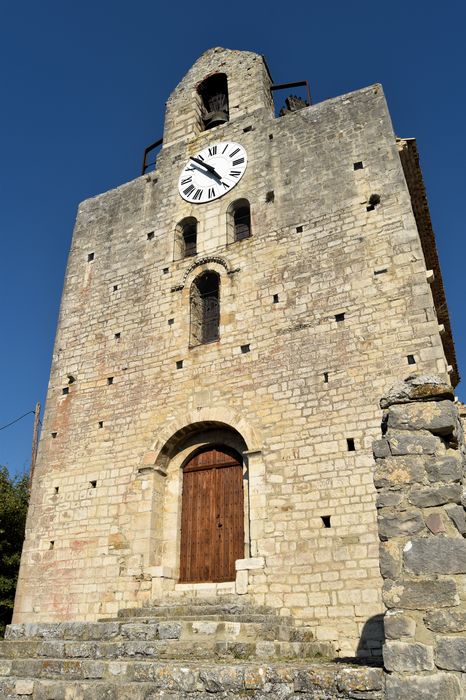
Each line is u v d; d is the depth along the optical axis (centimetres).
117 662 916
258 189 1992
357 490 1413
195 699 781
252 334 1748
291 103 2473
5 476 2870
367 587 1309
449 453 761
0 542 2472
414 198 2036
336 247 1734
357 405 1502
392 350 1520
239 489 1650
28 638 1243
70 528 1762
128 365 1939
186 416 1739
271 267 1819
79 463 1858
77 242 2347
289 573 1399
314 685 720
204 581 1585
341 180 1836
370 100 1939
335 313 1641
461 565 677
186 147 2295
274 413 1605
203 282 2028
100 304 2128
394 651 658
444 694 620
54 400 2027
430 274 1606
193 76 2552
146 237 2164
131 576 1597
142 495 1695
